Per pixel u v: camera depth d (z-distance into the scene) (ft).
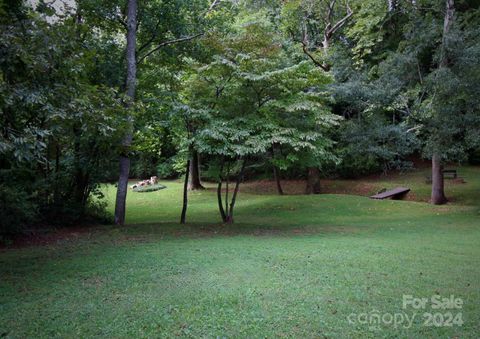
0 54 16.38
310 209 51.34
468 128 39.68
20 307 13.83
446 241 27.61
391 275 17.98
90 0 35.47
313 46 72.90
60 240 27.84
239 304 13.92
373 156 62.69
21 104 16.83
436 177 54.34
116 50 39.86
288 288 15.80
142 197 69.56
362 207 50.78
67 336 11.45
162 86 46.70
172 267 19.36
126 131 28.04
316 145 36.19
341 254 22.52
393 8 67.15
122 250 23.84
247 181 91.76
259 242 27.17
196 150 35.35
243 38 33.86
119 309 13.55
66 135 24.70
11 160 20.56
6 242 25.53
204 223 38.81
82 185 36.86
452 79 40.63
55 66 19.57
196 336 11.41
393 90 53.11
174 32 40.88
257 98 36.19
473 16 54.03
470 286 16.29
